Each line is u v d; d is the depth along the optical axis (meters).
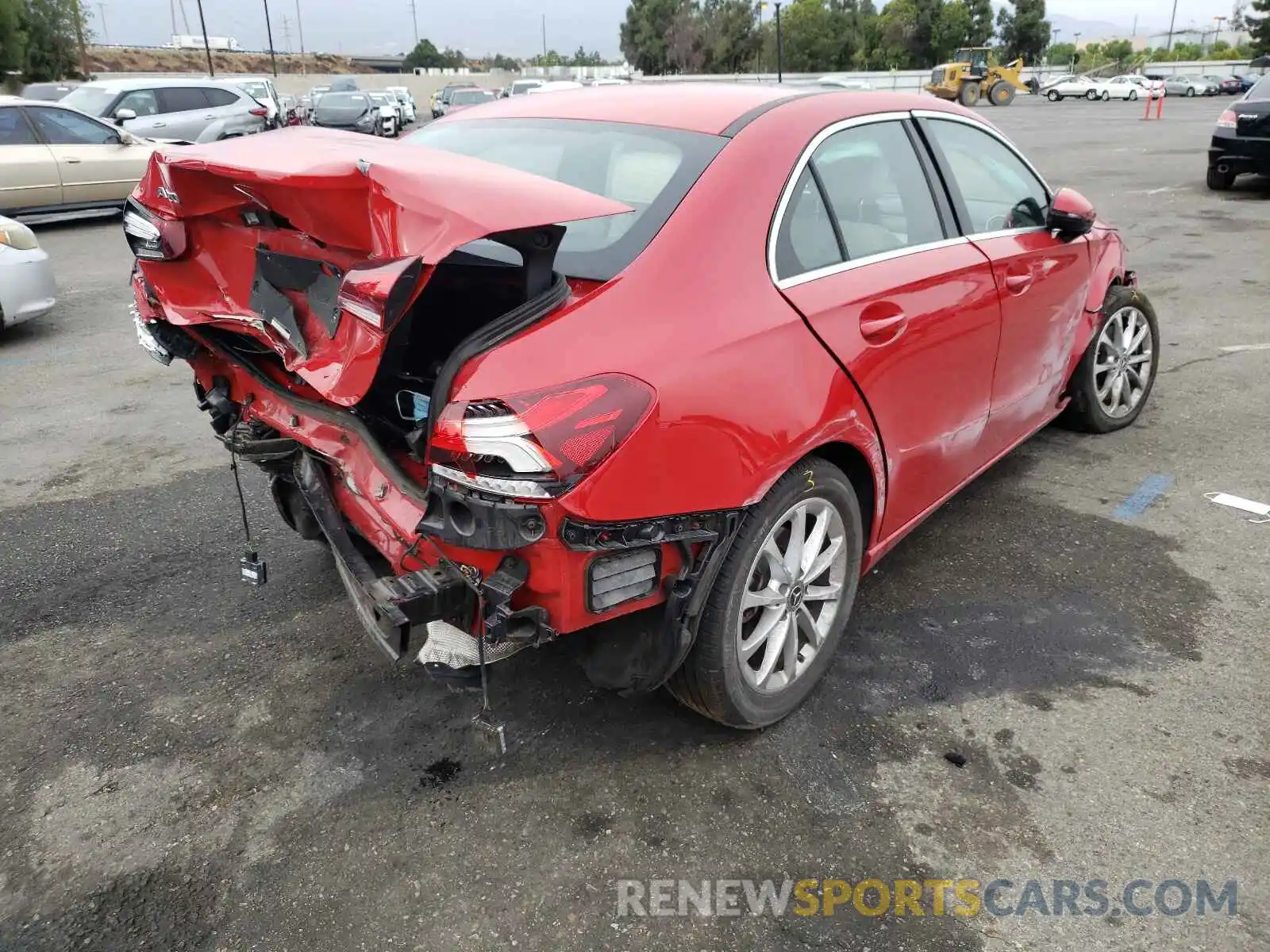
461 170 2.10
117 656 3.22
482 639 2.13
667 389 2.14
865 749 2.70
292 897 2.24
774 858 2.33
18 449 5.17
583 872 2.30
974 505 4.22
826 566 2.79
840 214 2.83
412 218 1.90
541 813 2.48
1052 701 2.90
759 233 2.52
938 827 2.42
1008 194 3.79
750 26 74.06
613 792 2.55
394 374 2.38
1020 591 3.52
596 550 2.09
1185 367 6.02
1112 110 39.22
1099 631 3.26
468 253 2.36
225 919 2.19
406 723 2.85
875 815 2.46
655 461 2.12
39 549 3.98
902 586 3.56
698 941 2.11
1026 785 2.56
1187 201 12.76
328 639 3.29
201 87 16.34
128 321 8.13
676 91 3.15
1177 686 2.95
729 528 2.32
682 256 2.36
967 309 3.19
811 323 2.54
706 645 2.46
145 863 2.35
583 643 2.45
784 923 2.15
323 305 2.24
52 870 2.33
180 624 3.40
